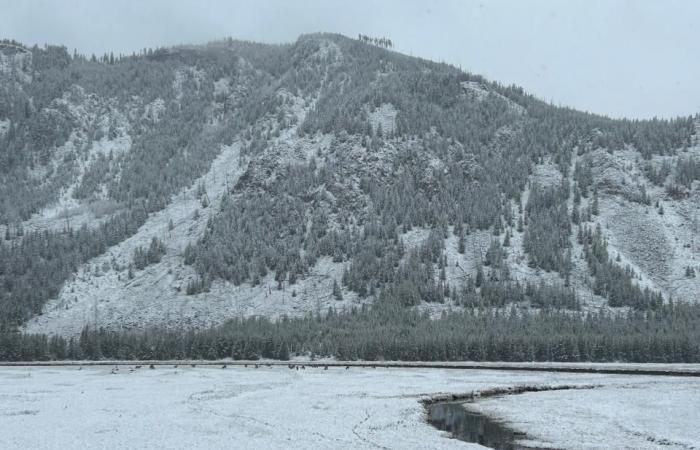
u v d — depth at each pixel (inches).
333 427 2834.6
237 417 3097.9
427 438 2608.3
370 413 3221.0
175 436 2635.3
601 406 3528.5
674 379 4965.6
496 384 4576.8
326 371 5812.0
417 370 5876.0
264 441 2536.9
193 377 5251.0
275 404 3555.6
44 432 2723.9
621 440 2635.3
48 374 5644.7
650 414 3245.6
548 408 3472.0
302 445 2466.8
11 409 3398.1
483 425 2989.7
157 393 4097.0
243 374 5526.6
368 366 6353.3
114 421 2987.2
